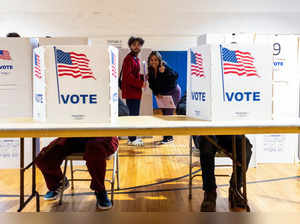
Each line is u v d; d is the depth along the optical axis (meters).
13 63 1.70
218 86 1.39
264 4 6.12
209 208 2.20
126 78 3.76
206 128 1.28
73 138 2.28
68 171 3.29
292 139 3.64
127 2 6.16
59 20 6.20
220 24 6.27
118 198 2.52
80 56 1.36
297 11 6.14
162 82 3.90
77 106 1.38
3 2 5.98
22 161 2.03
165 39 6.31
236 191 2.18
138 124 1.34
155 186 2.83
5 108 1.72
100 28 6.26
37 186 2.81
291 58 3.20
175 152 4.27
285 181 2.96
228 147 2.31
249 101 1.40
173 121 1.43
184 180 3.02
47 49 1.36
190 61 1.57
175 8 6.21
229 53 1.37
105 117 1.38
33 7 6.08
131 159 3.88
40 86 1.42
